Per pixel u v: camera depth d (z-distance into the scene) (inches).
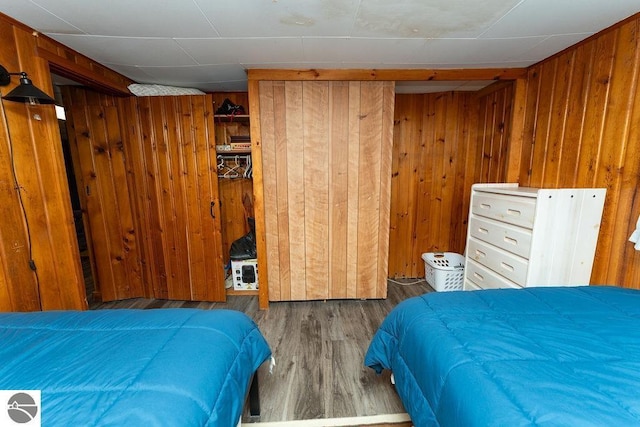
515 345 40.0
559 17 65.2
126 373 35.3
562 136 85.2
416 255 139.1
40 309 70.7
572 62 81.2
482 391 32.5
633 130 66.7
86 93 105.3
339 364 78.5
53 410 30.2
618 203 70.4
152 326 46.8
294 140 104.5
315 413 63.1
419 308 53.4
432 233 137.2
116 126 109.6
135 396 31.9
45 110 71.4
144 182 113.2
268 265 112.3
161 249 117.6
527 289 59.8
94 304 116.9
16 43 65.3
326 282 114.8
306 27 68.9
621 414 28.8
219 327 47.6
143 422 29.0
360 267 114.2
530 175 98.3
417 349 45.5
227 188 129.5
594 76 74.9
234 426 38.6
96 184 111.0
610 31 70.1
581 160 79.4
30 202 68.2
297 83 101.2
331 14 63.1
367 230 111.6
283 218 109.4
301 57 87.9
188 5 58.9
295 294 114.8
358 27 69.2
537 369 35.2
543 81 92.0
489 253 92.4
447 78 99.9
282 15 63.2
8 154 63.5
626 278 69.5
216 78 107.6
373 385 70.9
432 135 129.5
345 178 107.6
